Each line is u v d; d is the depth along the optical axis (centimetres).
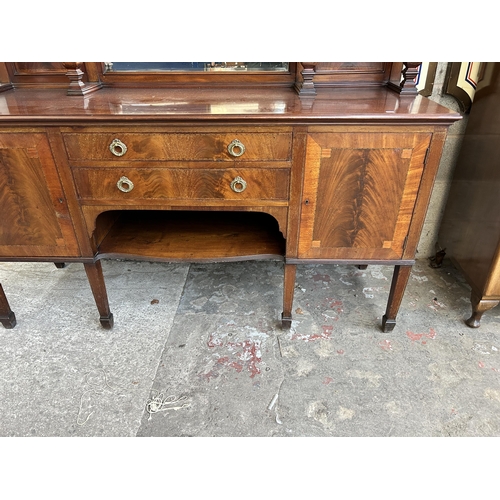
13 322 166
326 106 124
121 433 124
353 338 159
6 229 138
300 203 129
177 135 119
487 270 151
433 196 196
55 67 156
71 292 188
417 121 113
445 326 165
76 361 149
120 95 146
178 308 176
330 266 206
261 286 191
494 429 124
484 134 158
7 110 122
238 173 124
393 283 150
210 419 128
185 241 154
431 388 137
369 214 131
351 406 131
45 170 126
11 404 133
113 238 155
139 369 146
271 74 155
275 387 138
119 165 124
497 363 147
